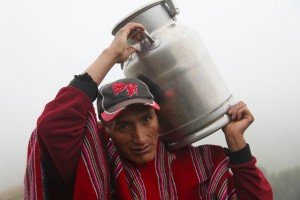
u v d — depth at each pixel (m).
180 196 2.22
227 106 2.20
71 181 1.90
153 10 2.12
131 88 1.96
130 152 2.03
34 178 1.81
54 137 1.79
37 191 1.79
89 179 1.87
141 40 2.09
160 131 2.25
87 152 1.89
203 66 2.10
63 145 1.81
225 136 2.32
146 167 2.15
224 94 2.19
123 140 2.01
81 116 1.86
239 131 2.27
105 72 2.00
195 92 2.07
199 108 2.09
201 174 2.30
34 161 1.82
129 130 2.00
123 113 1.95
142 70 2.10
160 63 2.04
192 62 2.05
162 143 2.27
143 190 2.09
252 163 2.28
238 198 2.33
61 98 1.86
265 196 2.28
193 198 2.26
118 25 2.15
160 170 2.18
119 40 2.03
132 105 1.95
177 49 2.03
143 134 1.98
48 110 1.84
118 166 2.05
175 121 2.14
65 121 1.81
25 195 1.87
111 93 1.98
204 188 2.31
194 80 2.06
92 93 1.93
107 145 2.10
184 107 2.09
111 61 2.02
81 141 1.89
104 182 1.93
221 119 2.19
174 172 2.26
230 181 2.38
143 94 1.97
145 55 2.05
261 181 2.30
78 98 1.87
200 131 2.13
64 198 1.97
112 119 1.91
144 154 2.02
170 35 2.06
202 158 2.37
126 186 2.03
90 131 1.91
